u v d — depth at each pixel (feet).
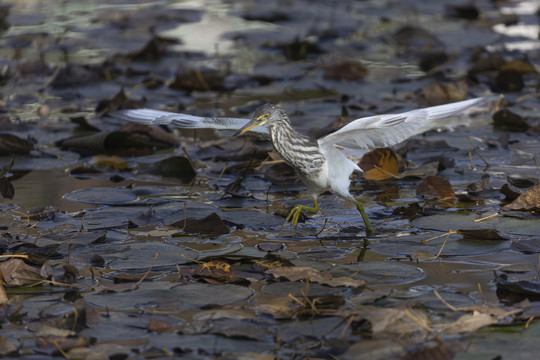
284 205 35.63
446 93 53.62
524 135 46.16
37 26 80.38
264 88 59.31
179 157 41.11
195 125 33.78
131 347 21.95
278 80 61.57
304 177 32.37
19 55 68.18
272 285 26.23
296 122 47.91
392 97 54.29
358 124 29.04
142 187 38.70
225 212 34.40
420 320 22.97
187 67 63.72
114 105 52.24
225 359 21.21
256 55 69.46
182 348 21.79
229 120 33.47
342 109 48.29
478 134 46.83
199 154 44.55
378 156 38.63
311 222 33.53
